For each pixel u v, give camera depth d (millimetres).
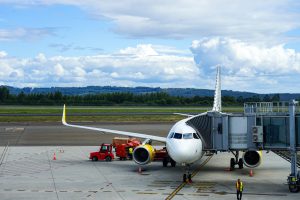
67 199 28094
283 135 33750
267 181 34625
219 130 36094
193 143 33125
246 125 35281
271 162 46062
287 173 38719
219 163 44906
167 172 39312
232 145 35719
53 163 45000
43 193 30000
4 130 84188
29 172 39250
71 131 82562
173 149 32969
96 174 38188
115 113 141125
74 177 36594
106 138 70812
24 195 29359
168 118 117500
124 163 45406
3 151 54719
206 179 35531
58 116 123875
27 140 67750
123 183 33781
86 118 116375
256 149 34844
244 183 33719
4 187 32188
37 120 109750
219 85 57094
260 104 37812
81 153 53219
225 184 33219
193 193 29797
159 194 29500
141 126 91188
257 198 28250
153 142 65688
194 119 37156
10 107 192000
